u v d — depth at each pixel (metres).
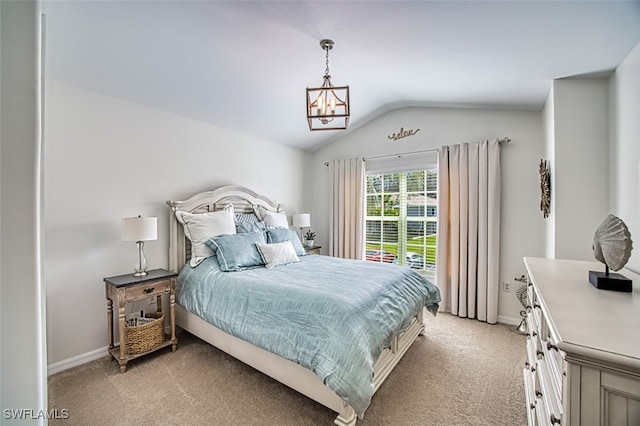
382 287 2.11
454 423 1.62
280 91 2.90
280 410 1.72
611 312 0.92
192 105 2.86
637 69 1.57
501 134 3.16
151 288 2.32
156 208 2.78
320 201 4.77
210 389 1.92
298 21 1.85
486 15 1.51
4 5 0.49
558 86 2.14
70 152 2.22
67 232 2.20
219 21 1.84
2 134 0.48
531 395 1.58
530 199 3.00
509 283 3.10
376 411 1.72
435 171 3.67
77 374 2.10
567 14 1.37
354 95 3.29
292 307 1.81
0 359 0.49
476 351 2.46
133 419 1.64
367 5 1.65
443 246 3.44
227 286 2.25
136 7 1.67
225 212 3.05
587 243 2.04
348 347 1.52
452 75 2.45
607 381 0.69
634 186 1.58
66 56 1.95
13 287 0.50
